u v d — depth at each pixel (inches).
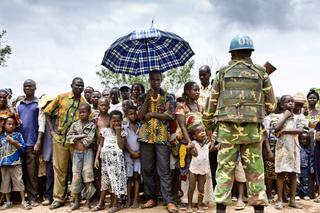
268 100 192.7
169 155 248.2
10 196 278.5
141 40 258.5
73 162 256.8
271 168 264.1
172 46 259.6
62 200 263.6
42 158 273.4
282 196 263.9
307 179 285.7
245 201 257.1
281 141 251.0
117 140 251.3
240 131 185.5
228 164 189.6
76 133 257.1
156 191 253.0
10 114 272.2
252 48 188.4
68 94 269.3
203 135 240.5
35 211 253.9
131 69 260.8
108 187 248.5
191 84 251.8
